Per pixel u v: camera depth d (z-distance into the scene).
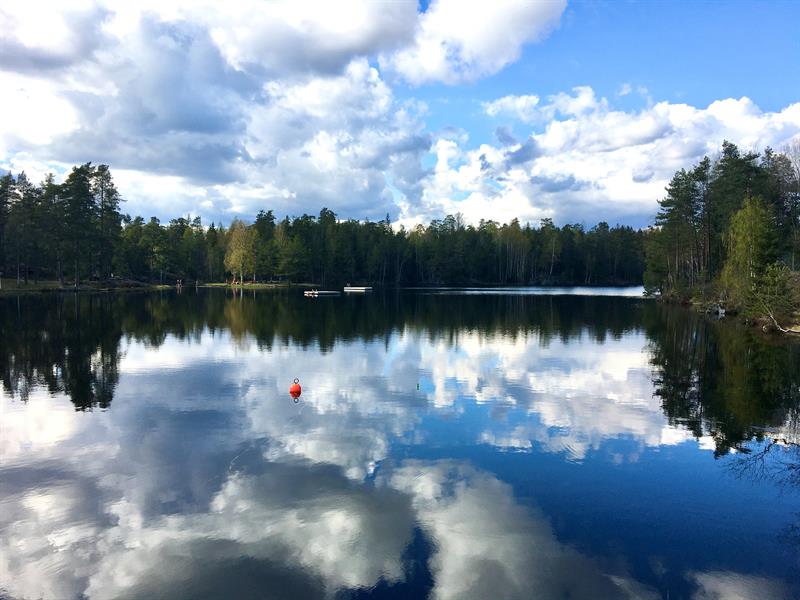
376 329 36.59
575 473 11.16
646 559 7.96
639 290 114.25
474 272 139.75
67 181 74.12
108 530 8.70
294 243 114.38
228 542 8.28
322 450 12.35
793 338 32.94
